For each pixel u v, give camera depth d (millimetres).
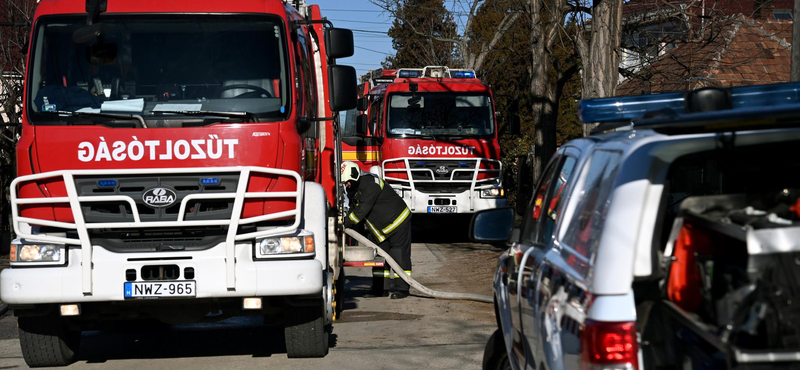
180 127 9258
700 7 19406
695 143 4000
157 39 9734
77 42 9664
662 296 4152
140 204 9180
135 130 9219
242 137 9297
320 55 12766
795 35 12312
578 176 5086
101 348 11398
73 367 10156
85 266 9000
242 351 10984
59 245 9133
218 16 9812
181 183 9234
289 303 9516
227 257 9125
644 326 4031
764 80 31500
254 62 9703
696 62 22312
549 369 4605
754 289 3641
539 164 28250
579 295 4043
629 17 21656
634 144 4094
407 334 11977
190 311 9812
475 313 13875
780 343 3580
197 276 9086
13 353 10938
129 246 9234
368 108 27547
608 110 5742
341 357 10430
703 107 5129
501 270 7000
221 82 9609
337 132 13250
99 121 9273
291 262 9211
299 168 9555
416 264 20844
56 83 9531
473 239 7070
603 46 16078
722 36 23188
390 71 28328
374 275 15875
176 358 10602
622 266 3789
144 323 12648
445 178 25094
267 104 9555
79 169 9180
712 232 4125
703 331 3732
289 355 10344
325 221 9883
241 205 9156
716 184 6379
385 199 15453
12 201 9188
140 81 9586
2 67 20969
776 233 3654
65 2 9844
